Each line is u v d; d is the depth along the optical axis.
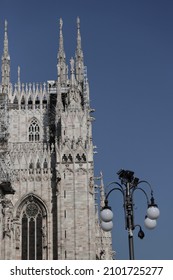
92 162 85.25
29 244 83.25
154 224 30.44
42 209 84.69
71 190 83.94
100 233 94.31
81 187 84.06
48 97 96.31
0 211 74.75
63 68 96.75
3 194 76.56
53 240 82.81
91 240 81.44
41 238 83.50
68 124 87.69
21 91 97.19
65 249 81.00
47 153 87.31
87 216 82.56
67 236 81.62
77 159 85.38
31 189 85.31
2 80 97.12
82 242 81.31
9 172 78.25
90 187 84.06
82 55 98.81
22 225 84.12
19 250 82.50
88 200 83.44
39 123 94.88
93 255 80.62
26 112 95.50
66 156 85.31
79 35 100.88
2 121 84.50
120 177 31.80
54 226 83.44
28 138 93.94
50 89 96.56
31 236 83.62
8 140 86.81
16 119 95.12
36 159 86.88
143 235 31.42
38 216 84.56
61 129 87.62
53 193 85.06
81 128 87.44
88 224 82.12
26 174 86.06
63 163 85.12
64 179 84.50
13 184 85.31
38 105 96.19
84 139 86.62
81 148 85.75
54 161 86.56
